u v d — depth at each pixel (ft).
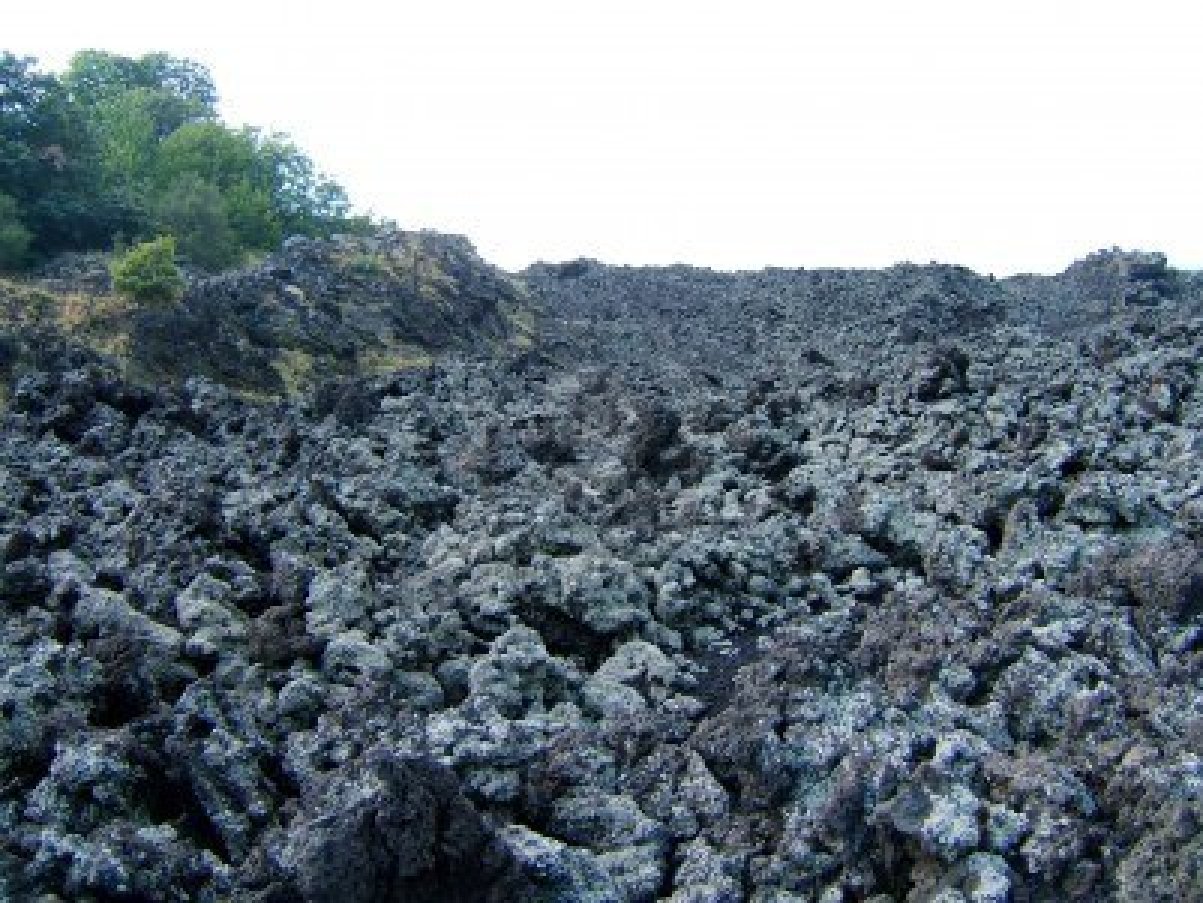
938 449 128.57
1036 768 71.41
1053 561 99.35
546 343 254.47
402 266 260.01
